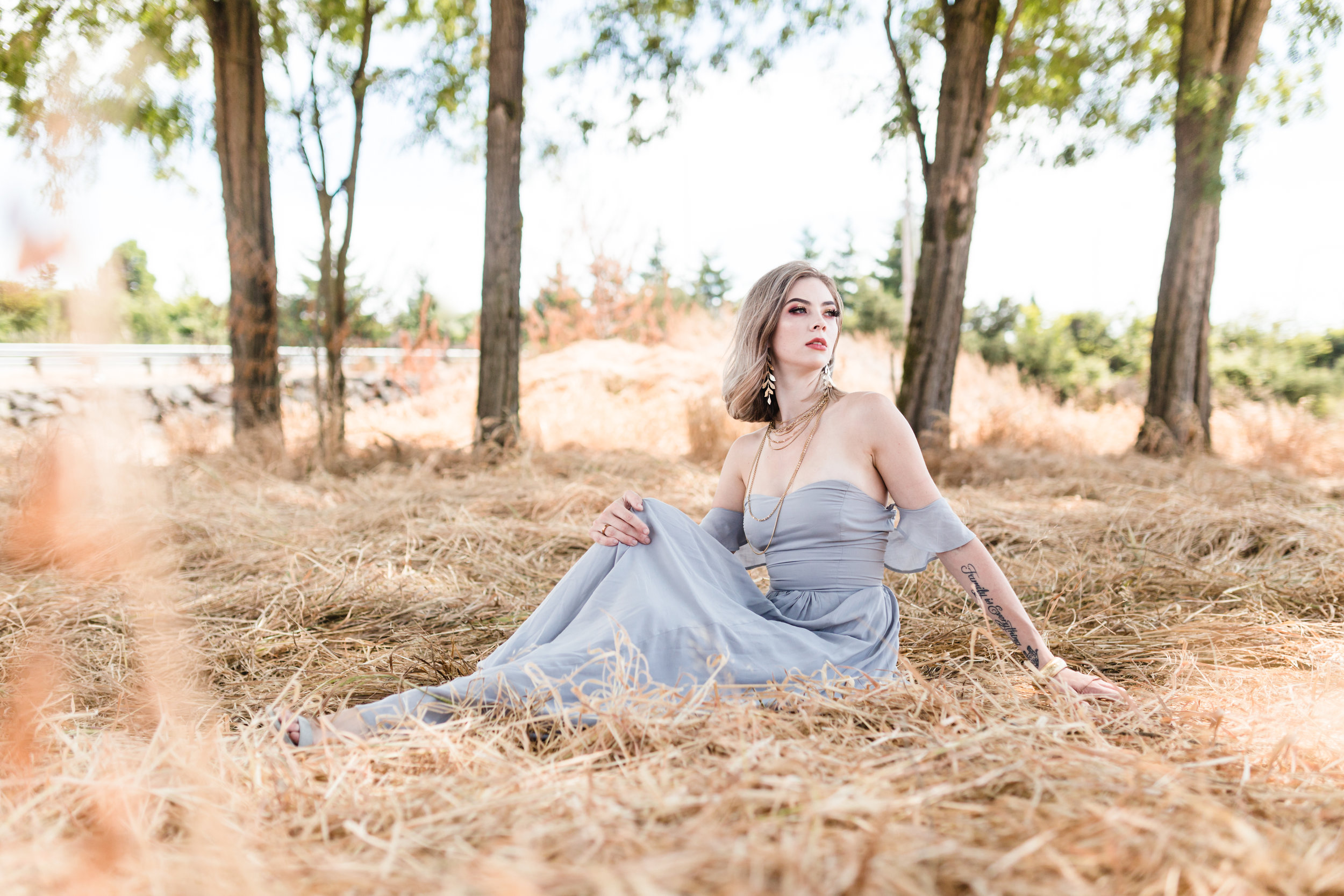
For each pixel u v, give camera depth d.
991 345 16.91
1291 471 6.95
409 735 1.58
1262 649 2.22
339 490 5.47
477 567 3.46
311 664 2.34
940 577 3.09
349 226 7.00
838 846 1.05
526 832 1.13
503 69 6.70
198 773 1.31
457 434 9.41
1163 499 4.52
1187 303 7.24
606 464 6.40
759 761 1.33
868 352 14.55
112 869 1.08
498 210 6.79
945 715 1.59
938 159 6.43
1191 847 1.08
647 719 1.53
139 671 2.16
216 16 6.80
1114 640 2.44
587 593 1.98
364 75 7.58
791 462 2.10
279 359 7.11
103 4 6.60
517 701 1.67
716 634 1.78
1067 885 0.99
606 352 12.99
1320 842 1.11
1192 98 6.77
